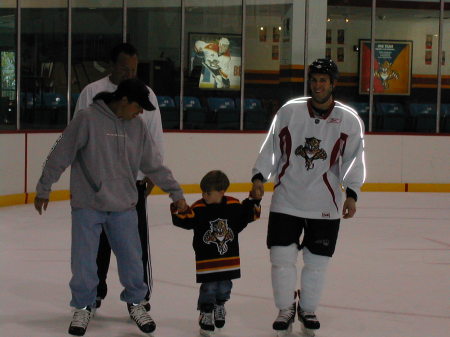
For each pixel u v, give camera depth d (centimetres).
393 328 700
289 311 659
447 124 2156
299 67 2080
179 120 1981
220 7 2011
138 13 1948
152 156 655
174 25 1980
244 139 1950
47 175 637
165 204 1670
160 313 736
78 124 632
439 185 2038
